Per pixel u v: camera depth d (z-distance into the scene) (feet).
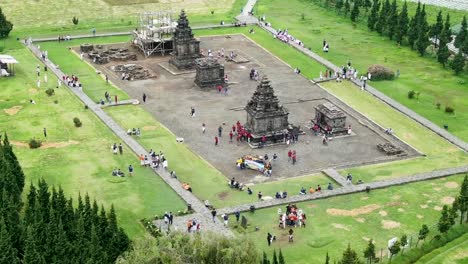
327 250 458.50
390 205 516.73
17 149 592.19
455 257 447.83
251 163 573.74
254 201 522.88
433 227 481.46
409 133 642.63
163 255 385.09
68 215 438.40
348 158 597.11
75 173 555.28
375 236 475.31
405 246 454.81
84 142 610.24
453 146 618.44
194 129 644.69
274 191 540.11
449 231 475.31
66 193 524.11
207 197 529.45
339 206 515.91
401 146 618.85
